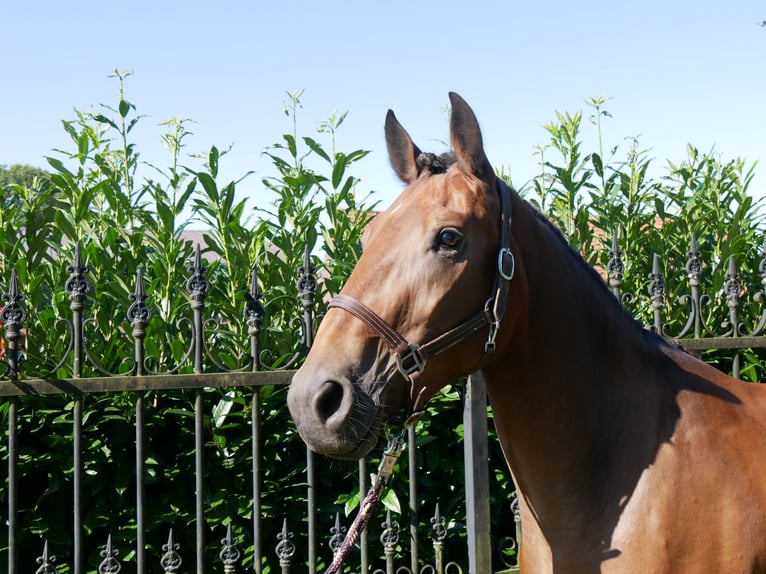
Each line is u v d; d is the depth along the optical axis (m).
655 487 2.00
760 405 2.25
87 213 3.98
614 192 4.52
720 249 4.68
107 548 3.05
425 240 1.91
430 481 3.72
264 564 3.55
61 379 2.88
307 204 4.06
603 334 2.21
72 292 2.91
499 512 3.85
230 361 3.46
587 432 2.11
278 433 3.53
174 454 3.52
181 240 3.80
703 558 1.94
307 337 3.25
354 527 2.11
